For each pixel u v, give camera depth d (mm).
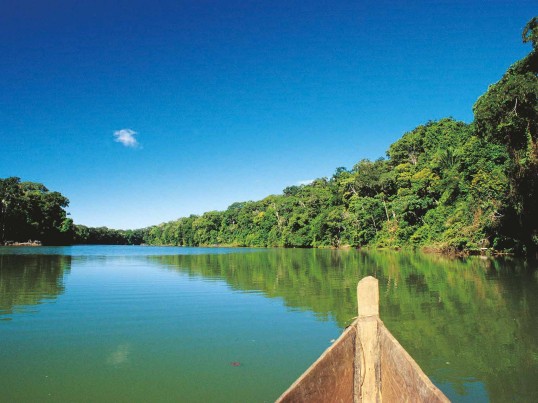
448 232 37812
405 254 41750
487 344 8492
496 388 6207
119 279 20688
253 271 25406
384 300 13586
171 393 6211
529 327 9820
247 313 11867
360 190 67688
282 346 8594
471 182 40719
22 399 6023
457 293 14781
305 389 3322
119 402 5914
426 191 53469
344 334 4055
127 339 9172
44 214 79938
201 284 18703
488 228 32000
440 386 6324
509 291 15055
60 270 25734
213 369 7246
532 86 21734
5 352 8242
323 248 69562
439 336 9133
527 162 24672
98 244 138125
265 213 94750
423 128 72625
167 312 12055
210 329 10023
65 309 12586
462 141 54938
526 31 23406
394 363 3768
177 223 133875
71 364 7520
